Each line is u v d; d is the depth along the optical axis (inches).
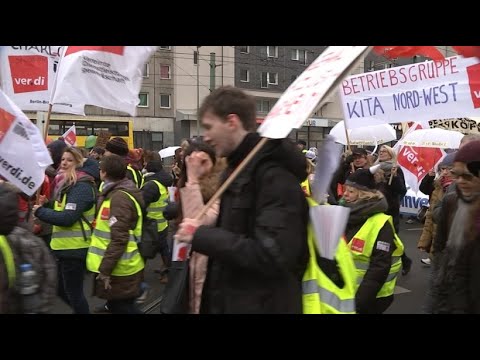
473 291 91.6
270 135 67.1
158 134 1726.1
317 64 74.7
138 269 158.1
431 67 190.1
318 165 79.3
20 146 128.2
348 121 215.0
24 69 164.4
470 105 181.2
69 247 168.6
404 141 398.3
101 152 321.4
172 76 1758.1
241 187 71.0
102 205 157.8
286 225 67.1
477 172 91.1
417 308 217.8
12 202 80.4
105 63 118.0
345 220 73.8
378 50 122.8
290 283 72.9
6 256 80.4
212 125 73.3
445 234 104.0
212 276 75.3
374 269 122.1
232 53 1841.8
